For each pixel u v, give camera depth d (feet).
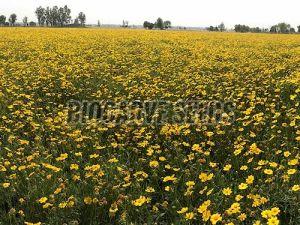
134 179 17.84
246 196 15.58
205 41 93.71
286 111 26.63
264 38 110.63
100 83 38.88
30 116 27.22
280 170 17.13
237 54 63.77
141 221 14.82
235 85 36.35
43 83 37.70
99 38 90.74
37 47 66.49
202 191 15.37
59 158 18.83
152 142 22.25
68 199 14.98
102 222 14.97
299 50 70.49
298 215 14.37
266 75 41.93
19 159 19.11
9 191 16.39
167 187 16.15
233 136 23.29
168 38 98.58
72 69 44.57
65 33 106.83
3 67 46.88
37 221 14.94
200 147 20.39
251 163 18.94
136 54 62.90
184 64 53.26
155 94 34.06
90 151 21.31
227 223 13.34
